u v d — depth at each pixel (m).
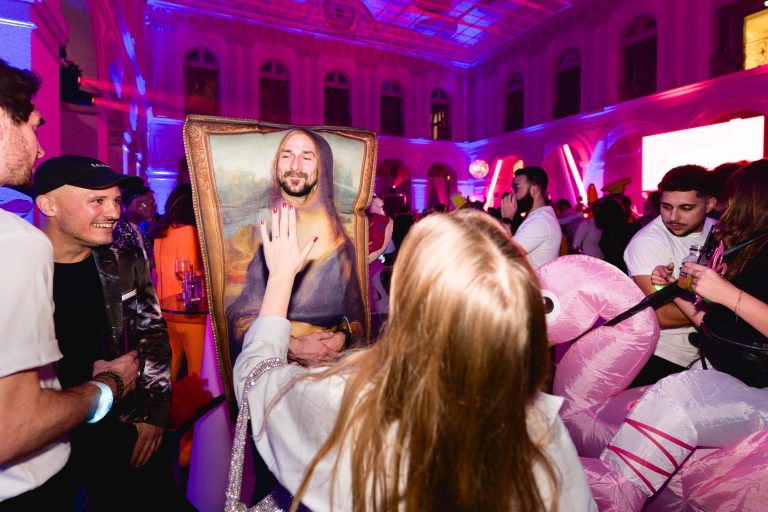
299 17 15.96
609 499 1.10
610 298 1.51
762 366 1.27
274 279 0.95
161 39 14.85
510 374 0.56
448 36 18.00
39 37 3.04
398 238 3.95
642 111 13.24
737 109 11.21
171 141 14.95
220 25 15.48
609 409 1.55
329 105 17.61
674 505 1.37
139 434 1.71
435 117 19.84
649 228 2.09
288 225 0.98
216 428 1.96
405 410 0.58
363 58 17.77
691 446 1.12
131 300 1.70
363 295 1.51
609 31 14.20
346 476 0.63
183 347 3.11
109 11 6.09
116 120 7.16
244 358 0.84
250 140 1.40
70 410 0.98
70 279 1.55
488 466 0.57
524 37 17.06
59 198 1.45
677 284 1.42
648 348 1.51
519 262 0.59
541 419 0.64
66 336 1.53
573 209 8.95
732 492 1.17
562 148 15.73
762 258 1.33
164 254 3.06
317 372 0.69
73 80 4.09
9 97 0.98
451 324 0.56
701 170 1.86
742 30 11.63
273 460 0.71
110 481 1.66
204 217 1.34
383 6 16.14
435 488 0.57
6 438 0.84
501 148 18.36
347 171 1.51
